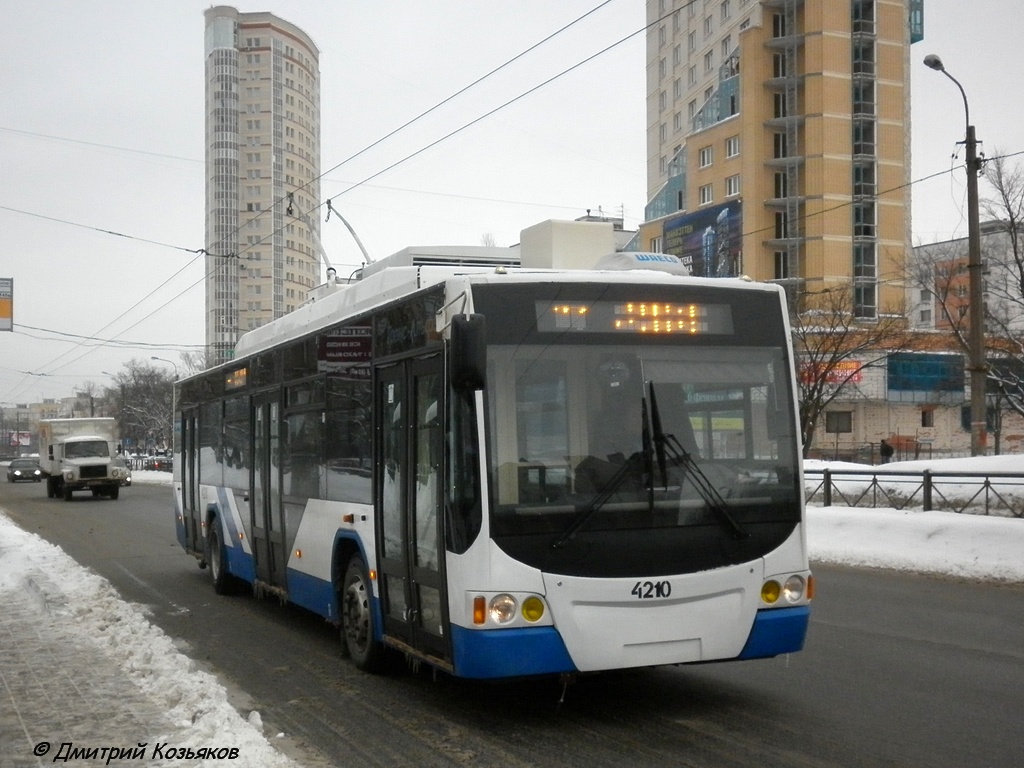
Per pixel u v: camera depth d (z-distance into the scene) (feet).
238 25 390.63
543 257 33.32
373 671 28.27
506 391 21.42
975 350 73.67
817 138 203.72
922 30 231.71
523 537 20.94
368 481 27.04
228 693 26.40
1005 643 31.94
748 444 22.85
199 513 49.85
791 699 24.71
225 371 44.34
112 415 322.34
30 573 49.49
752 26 217.97
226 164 386.93
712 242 209.97
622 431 21.91
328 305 34.17
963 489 59.67
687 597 21.65
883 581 47.65
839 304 140.26
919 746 20.61
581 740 21.36
